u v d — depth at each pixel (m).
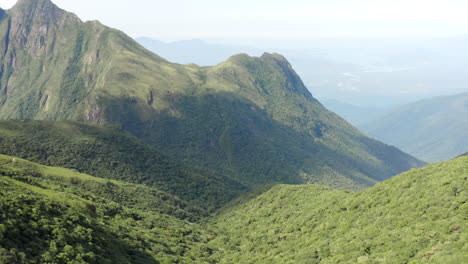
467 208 67.56
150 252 90.94
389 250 66.88
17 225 58.78
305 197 144.38
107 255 69.06
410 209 78.62
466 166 83.88
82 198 110.19
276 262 91.56
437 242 61.62
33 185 104.25
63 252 59.62
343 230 88.62
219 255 113.88
